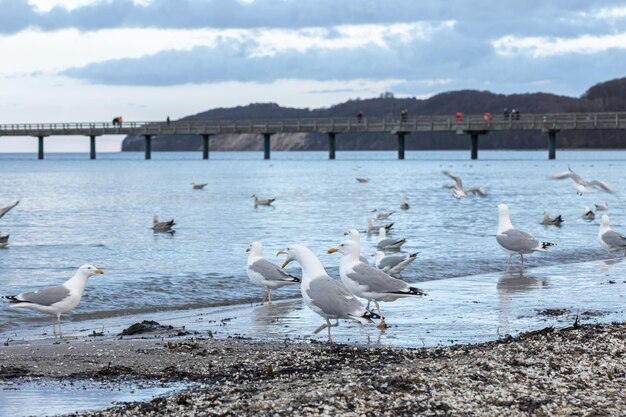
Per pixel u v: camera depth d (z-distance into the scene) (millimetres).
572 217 37062
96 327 14188
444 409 8320
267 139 120000
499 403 8562
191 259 23531
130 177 79125
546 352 10766
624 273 19922
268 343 12164
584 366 10078
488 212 39375
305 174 82438
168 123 110312
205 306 16328
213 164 119000
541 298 16172
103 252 25469
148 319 14867
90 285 18484
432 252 24391
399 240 24438
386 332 12984
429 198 49062
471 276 19609
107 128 112750
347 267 13656
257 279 16188
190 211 41406
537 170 85312
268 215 38688
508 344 11477
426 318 14148
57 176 81375
